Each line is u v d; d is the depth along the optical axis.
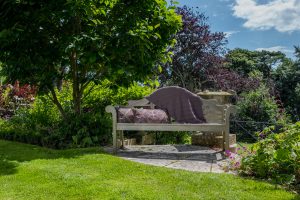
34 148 6.73
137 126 6.58
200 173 4.80
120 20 7.35
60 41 7.12
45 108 8.88
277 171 4.68
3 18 6.92
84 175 4.52
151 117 6.82
